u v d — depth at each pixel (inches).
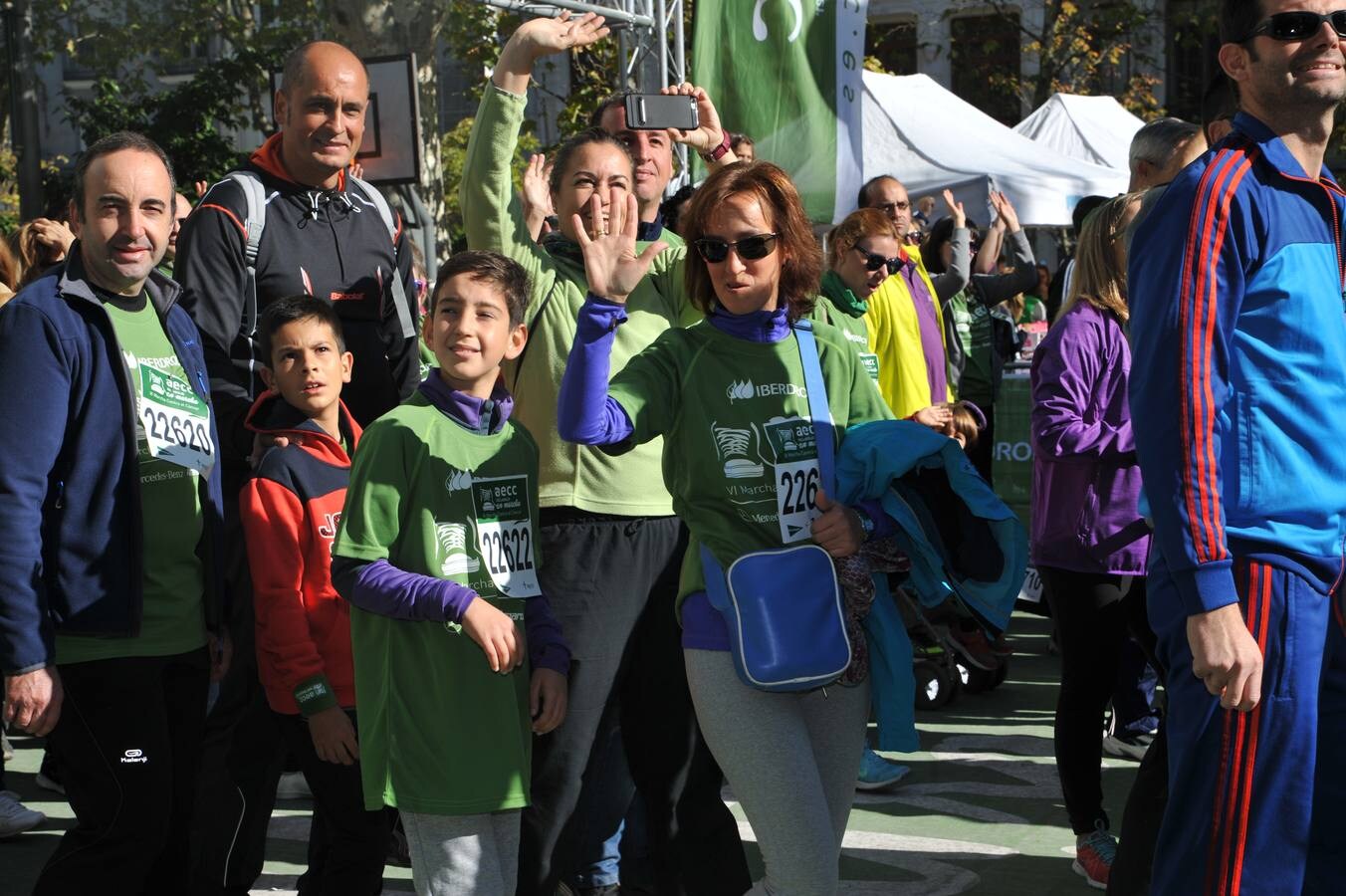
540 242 154.8
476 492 123.0
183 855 132.6
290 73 157.1
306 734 135.7
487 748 119.4
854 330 199.9
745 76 335.0
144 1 848.3
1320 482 107.0
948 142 469.1
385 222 165.0
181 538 127.2
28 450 116.9
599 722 134.9
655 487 137.6
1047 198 443.5
